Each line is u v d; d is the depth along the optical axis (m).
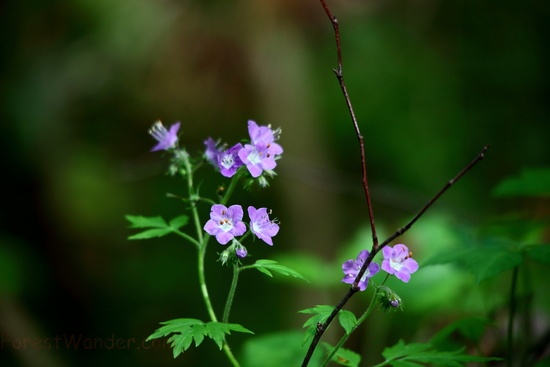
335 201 1.52
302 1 1.33
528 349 0.77
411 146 1.55
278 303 1.49
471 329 0.74
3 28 1.52
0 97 1.57
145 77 1.40
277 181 1.52
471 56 1.46
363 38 1.43
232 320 1.52
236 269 0.66
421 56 1.48
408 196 1.42
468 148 1.53
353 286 0.63
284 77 1.35
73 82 1.51
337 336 1.07
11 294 1.49
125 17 1.38
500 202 1.46
